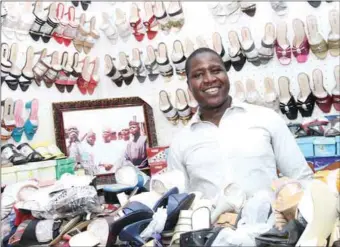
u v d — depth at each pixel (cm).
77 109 299
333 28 284
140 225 133
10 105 263
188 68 189
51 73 288
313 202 120
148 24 316
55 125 290
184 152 191
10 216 169
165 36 318
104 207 163
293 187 138
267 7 299
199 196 154
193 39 313
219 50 299
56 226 146
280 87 291
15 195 174
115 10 328
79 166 283
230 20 304
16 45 272
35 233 145
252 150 179
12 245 151
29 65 280
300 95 287
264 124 183
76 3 317
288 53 290
